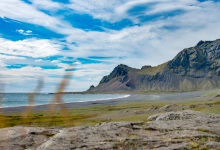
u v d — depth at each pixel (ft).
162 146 20.38
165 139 22.34
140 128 28.27
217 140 23.06
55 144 20.02
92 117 103.14
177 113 40.09
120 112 128.67
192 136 23.65
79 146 19.62
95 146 19.67
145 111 123.44
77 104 246.27
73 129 25.89
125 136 23.67
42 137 24.61
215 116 37.19
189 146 20.40
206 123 31.68
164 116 40.29
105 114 120.88
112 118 98.84
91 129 26.08
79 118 92.38
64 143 20.33
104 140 21.52
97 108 183.93
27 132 25.17
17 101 298.35
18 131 24.86
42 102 278.46
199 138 23.27
